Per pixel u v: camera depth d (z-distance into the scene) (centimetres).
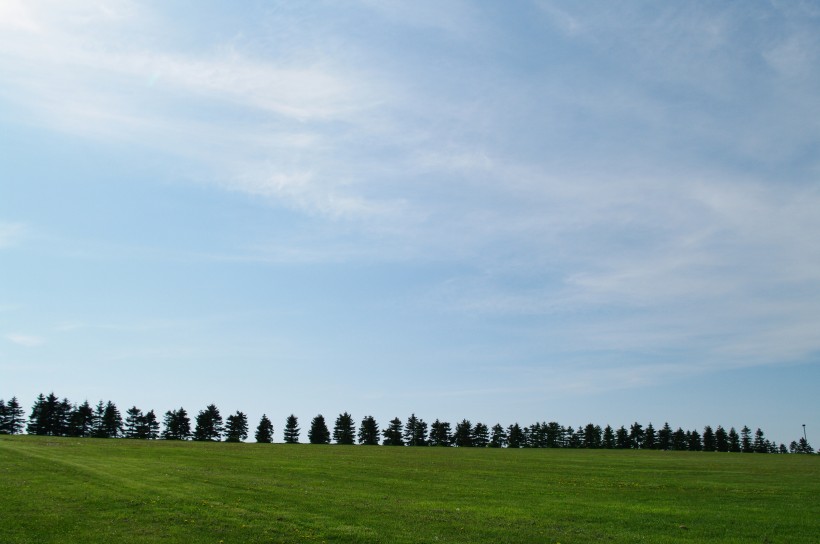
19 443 8350
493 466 7625
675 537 3156
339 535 3052
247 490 4331
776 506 4209
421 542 2958
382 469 6569
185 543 2877
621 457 10919
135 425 18562
